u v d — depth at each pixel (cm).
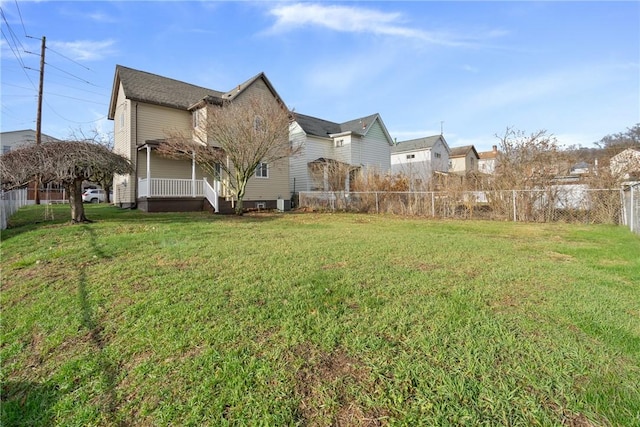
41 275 394
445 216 1294
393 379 183
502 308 280
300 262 451
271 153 1372
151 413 163
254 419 156
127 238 634
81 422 160
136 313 278
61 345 232
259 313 274
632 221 809
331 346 220
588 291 323
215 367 199
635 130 2272
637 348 209
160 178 1373
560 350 207
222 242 607
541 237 716
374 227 915
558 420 149
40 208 1514
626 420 148
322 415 158
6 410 169
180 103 1564
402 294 318
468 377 182
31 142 916
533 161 1159
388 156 2511
